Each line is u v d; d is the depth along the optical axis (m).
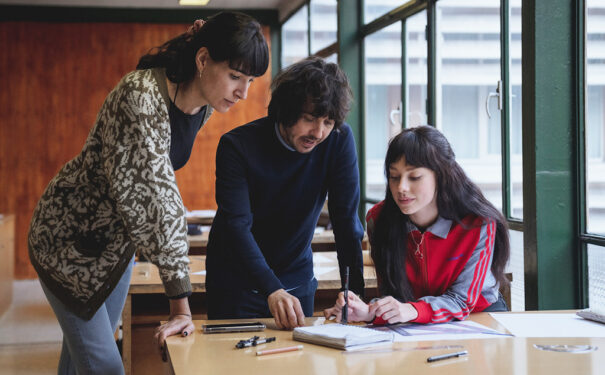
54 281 1.79
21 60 7.79
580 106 2.95
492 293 2.03
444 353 1.48
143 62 1.70
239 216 1.88
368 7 5.98
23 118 7.82
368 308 1.79
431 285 1.97
